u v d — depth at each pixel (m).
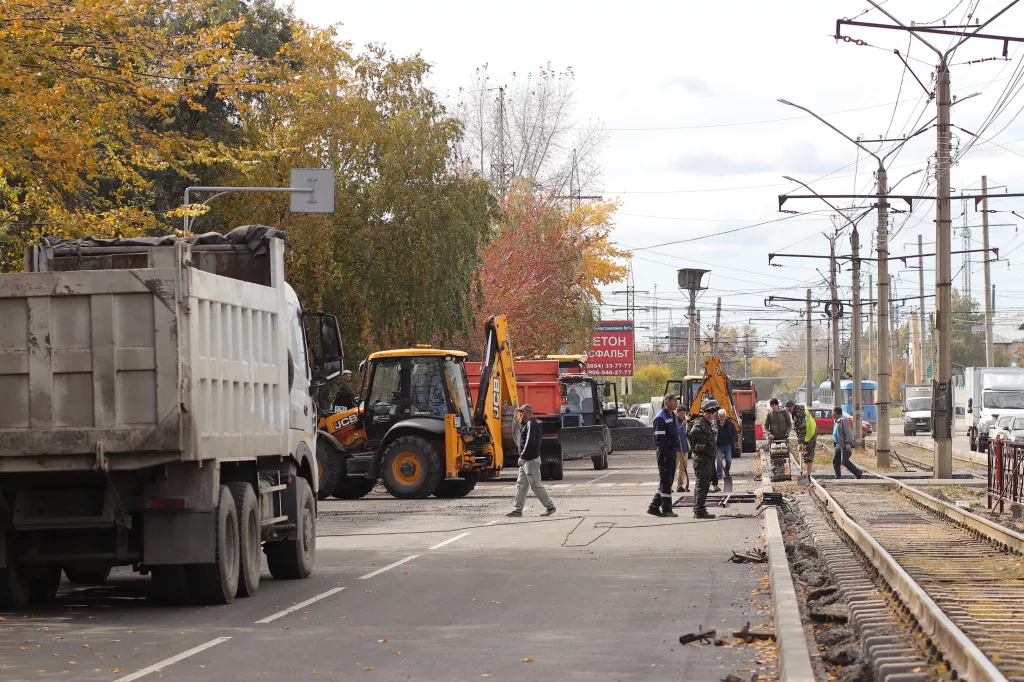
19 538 13.29
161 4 17.58
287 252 33.22
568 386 47.31
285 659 10.41
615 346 74.62
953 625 10.05
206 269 15.71
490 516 25.95
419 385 31.88
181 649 10.93
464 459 31.58
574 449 44.69
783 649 9.36
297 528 16.08
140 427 12.46
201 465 13.12
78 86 16.98
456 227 39.72
